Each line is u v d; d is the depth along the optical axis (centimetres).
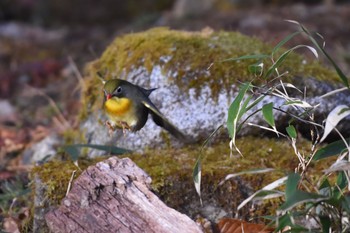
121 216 731
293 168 879
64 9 2709
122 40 1077
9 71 1955
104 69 1078
